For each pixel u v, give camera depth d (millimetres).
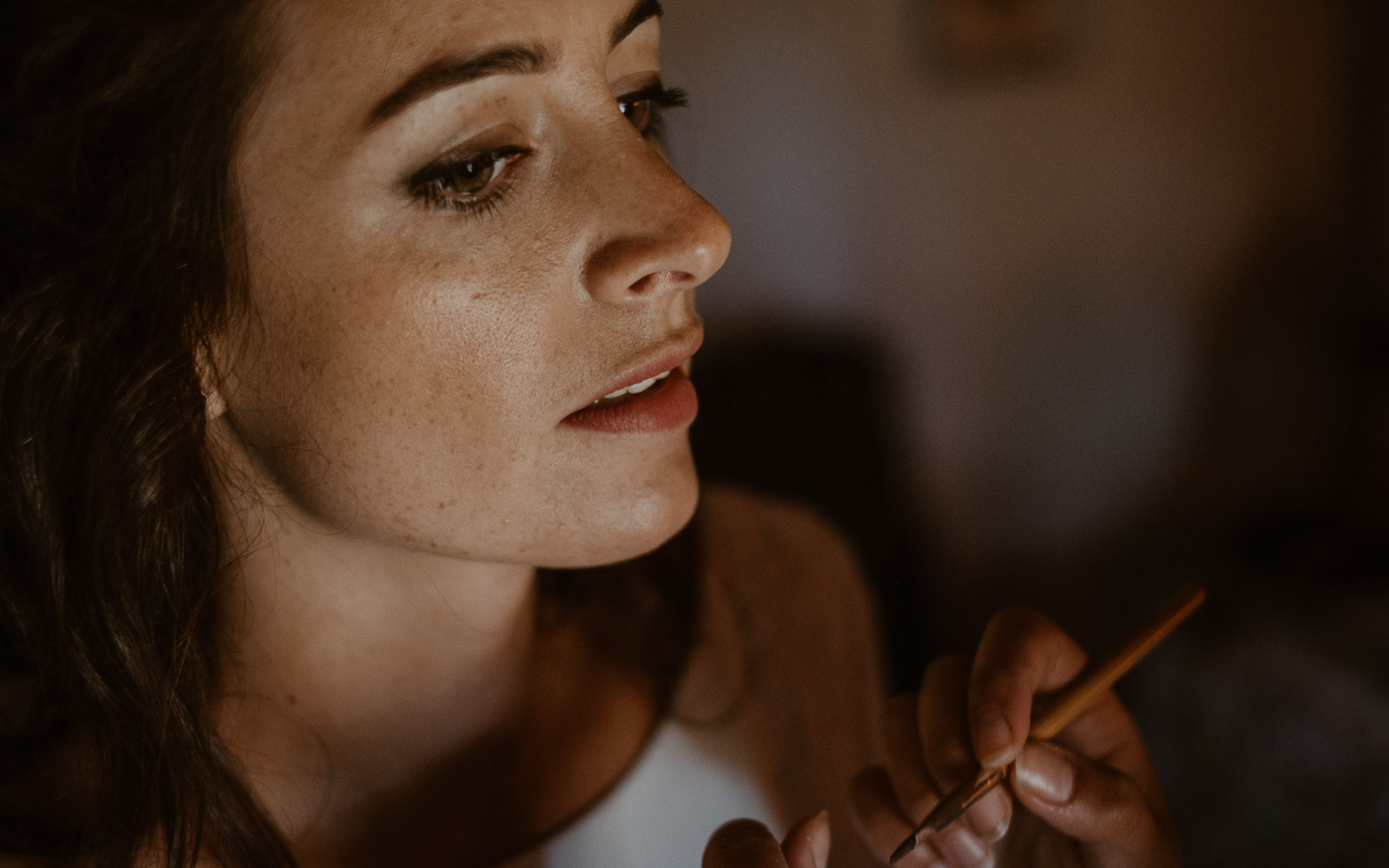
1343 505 1425
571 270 362
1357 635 996
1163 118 1266
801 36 1123
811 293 1205
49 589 386
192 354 372
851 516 1117
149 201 359
